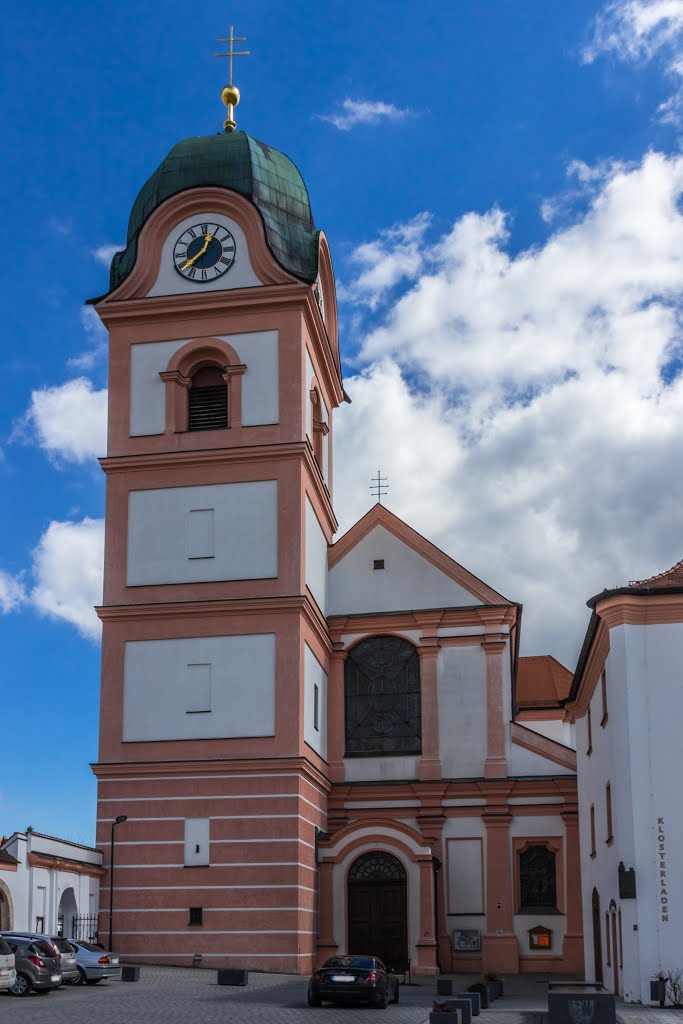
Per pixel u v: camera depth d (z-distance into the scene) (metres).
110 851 44.97
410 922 46.28
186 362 49.62
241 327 49.25
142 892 44.47
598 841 39.81
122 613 47.31
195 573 47.41
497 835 49.53
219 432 48.47
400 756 51.09
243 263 49.81
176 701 46.19
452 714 51.19
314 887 46.59
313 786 47.66
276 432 48.06
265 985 37.09
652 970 30.89
